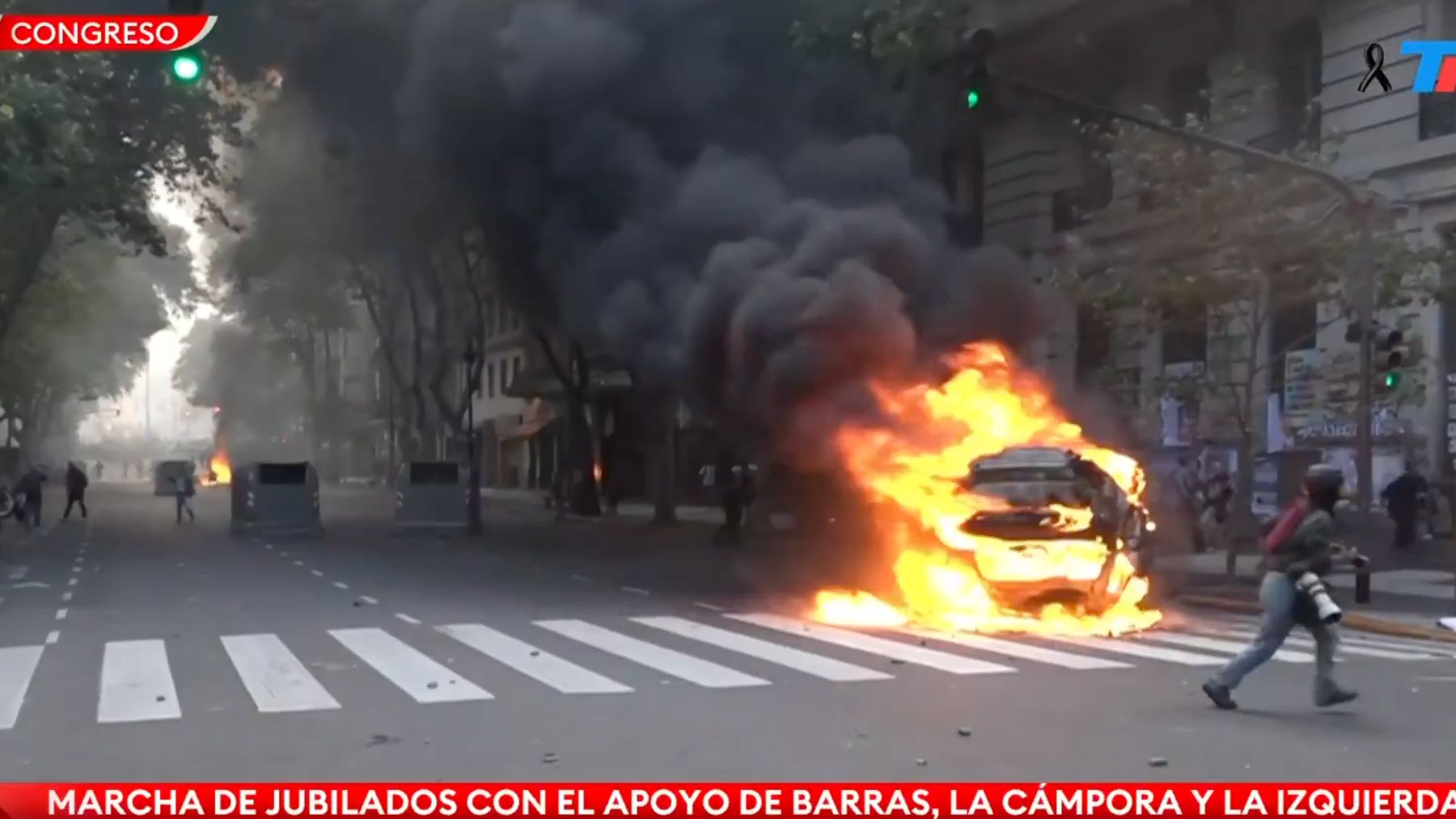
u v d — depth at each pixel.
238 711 15.60
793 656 19.89
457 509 53.81
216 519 67.25
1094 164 45.62
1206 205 30.45
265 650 20.77
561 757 13.02
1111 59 45.31
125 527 60.06
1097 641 21.75
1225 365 32.91
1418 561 34.66
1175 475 39.38
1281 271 30.88
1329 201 34.00
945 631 23.03
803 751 13.23
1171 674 18.14
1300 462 37.97
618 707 15.66
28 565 38.97
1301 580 15.33
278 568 38.16
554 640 21.91
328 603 28.14
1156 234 32.50
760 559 40.72
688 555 42.59
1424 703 16.09
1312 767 12.59
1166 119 40.59
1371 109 37.31
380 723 14.78
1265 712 15.39
